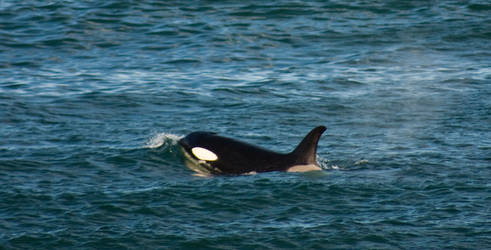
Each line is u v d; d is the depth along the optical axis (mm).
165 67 92438
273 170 54500
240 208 46438
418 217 44344
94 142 62500
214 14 117062
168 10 118688
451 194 48219
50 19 112875
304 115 73062
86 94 79688
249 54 99000
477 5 122562
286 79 87250
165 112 73750
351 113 73688
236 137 64938
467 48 102250
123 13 116562
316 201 47531
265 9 119875
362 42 105000
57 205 46594
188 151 58844
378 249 40188
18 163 55406
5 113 71438
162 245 41031
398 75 89375
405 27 112250
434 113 73000
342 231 42531
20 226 43188
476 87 83312
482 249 39750
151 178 53062
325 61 96062
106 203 47031
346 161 57406
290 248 40625
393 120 71000
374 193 48844
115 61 95000
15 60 94625
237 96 79938
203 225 43750
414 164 55719
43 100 76812
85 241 41375
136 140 63406
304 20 115188
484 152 58844
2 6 119750
